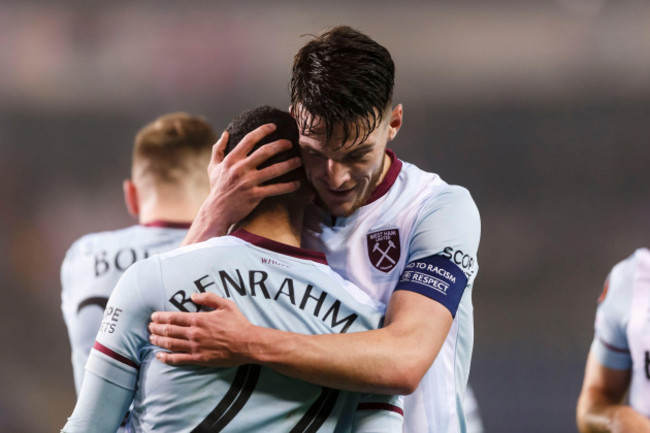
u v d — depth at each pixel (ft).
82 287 32.42
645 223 150.00
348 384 18.85
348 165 20.08
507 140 158.61
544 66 156.15
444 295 21.18
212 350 18.43
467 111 157.89
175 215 33.32
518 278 139.74
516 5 153.99
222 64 152.05
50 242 141.49
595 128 155.33
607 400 31.17
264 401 18.89
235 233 20.38
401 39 156.76
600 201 152.97
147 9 149.79
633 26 152.56
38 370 102.99
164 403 18.78
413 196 23.40
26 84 150.10
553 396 89.45
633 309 30.32
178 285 19.12
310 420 19.25
